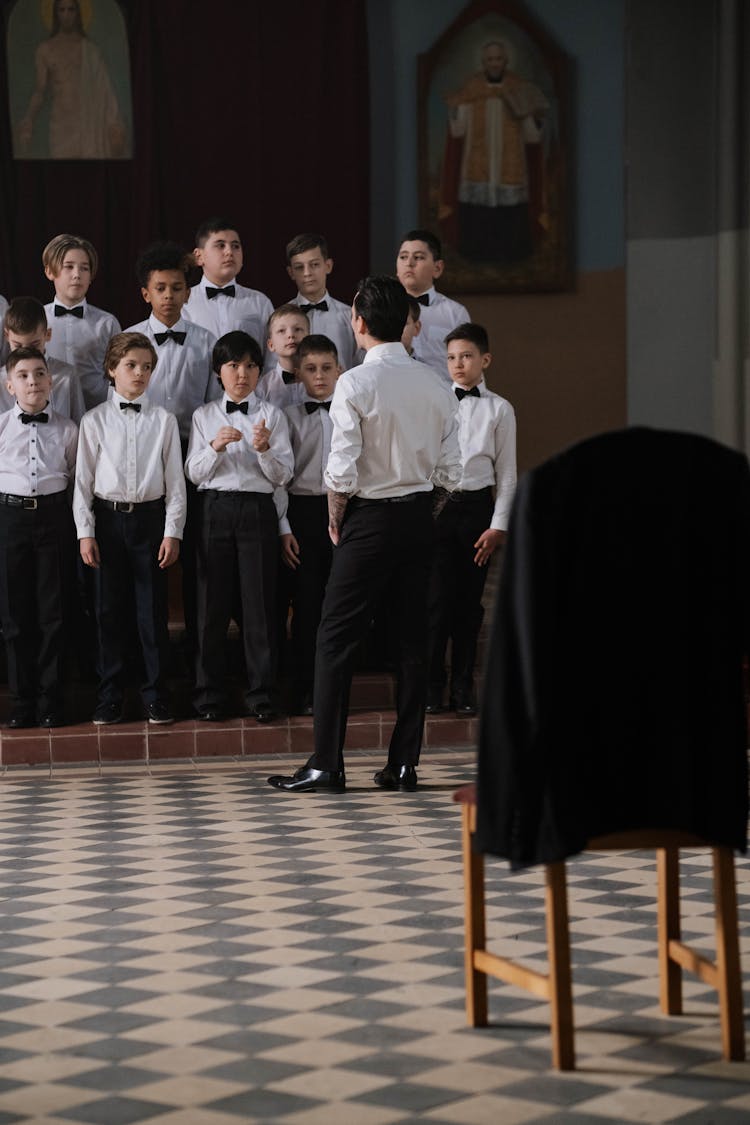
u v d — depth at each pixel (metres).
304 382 8.19
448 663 9.05
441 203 12.62
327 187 12.36
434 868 5.62
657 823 3.52
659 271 12.80
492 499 8.31
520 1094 3.41
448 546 8.22
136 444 7.87
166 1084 3.50
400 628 7.07
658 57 12.68
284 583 8.37
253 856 5.84
